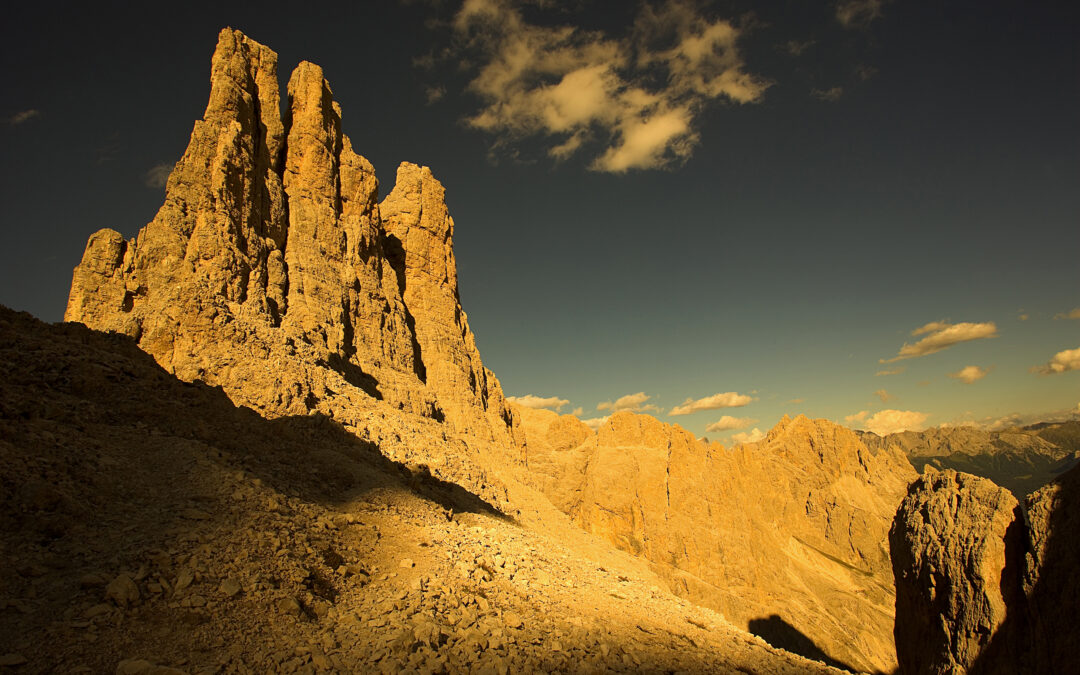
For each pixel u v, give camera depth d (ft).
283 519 66.49
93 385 83.97
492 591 70.85
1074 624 55.52
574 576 99.76
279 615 50.21
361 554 68.64
